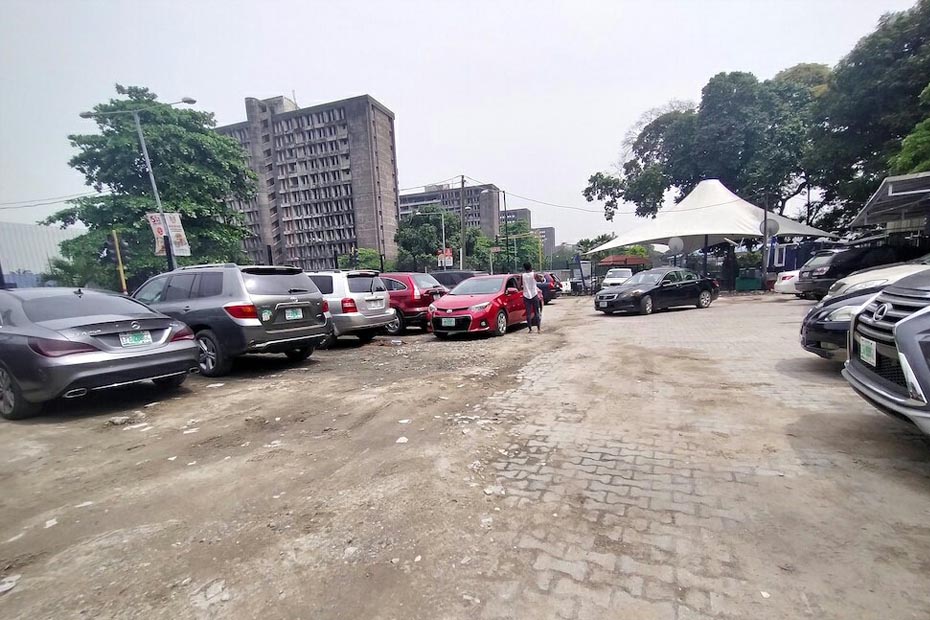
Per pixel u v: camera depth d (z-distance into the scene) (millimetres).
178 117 26156
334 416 4855
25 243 21875
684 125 29203
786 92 28438
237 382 6672
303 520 2789
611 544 2447
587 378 6168
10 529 2818
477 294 11227
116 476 3555
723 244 31406
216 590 2176
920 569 2123
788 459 3389
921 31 17781
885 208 12555
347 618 1958
